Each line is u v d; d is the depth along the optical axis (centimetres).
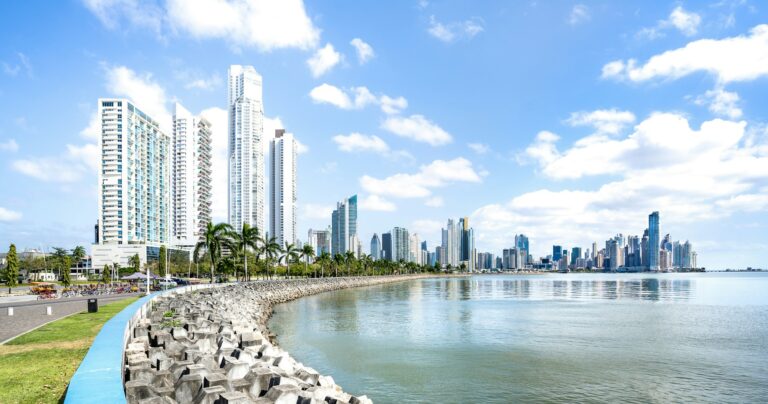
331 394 1806
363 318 6181
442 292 12825
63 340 2227
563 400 2662
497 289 15012
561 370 3303
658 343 4353
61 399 1297
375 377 3095
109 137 15862
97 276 14338
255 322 4938
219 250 8344
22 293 7125
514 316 6512
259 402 1467
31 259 15888
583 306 8156
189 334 2616
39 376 1537
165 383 1538
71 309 3972
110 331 1578
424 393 2766
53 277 15188
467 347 4097
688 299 10062
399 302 8875
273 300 8344
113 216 15788
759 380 3078
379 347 4081
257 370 1702
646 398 2711
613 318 6319
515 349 4025
